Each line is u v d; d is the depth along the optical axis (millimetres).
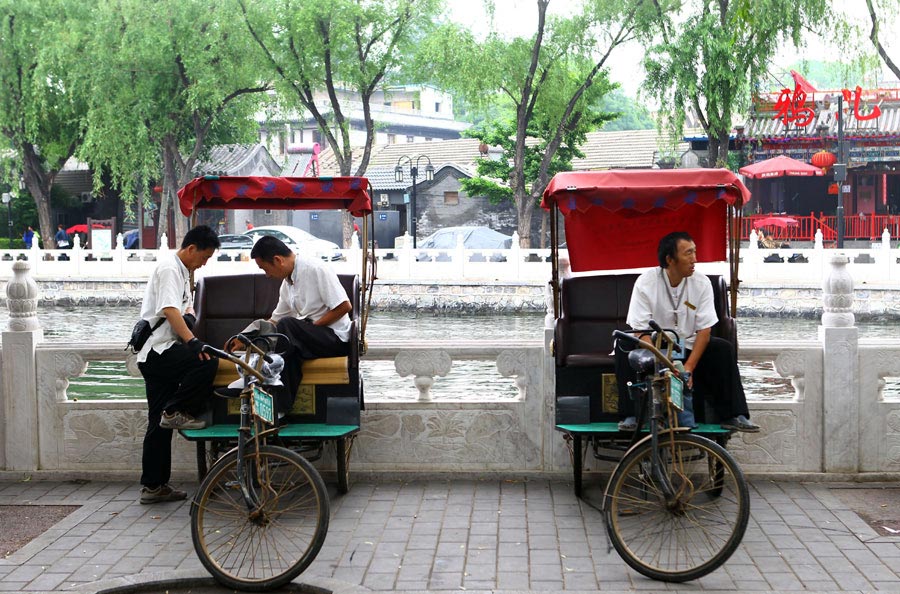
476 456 6383
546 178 32688
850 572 4598
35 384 6457
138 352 5812
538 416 6336
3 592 4469
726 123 28844
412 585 4508
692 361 5383
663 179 5836
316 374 5785
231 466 4691
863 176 34625
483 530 5309
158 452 5832
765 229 33938
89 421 6477
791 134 33625
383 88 34094
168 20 32344
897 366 6168
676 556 4691
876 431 6203
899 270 23797
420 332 22484
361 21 32094
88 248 42281
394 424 6395
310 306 5871
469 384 15289
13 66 36281
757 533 5180
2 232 45906
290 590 4562
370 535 5223
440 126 73250
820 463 6246
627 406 5484
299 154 49500
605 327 6254
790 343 6266
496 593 4395
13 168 40062
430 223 40938
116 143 34125
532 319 25078
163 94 34250
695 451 5977
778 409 6242
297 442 6137
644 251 6645
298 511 5379
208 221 42750
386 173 42312
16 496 6082
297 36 32031
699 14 28891
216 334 6488
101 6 32750
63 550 5043
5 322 25594
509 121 37094
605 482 6273
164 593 4574
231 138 40281
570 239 6641
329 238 42156
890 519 5398
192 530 4625
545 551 4957
